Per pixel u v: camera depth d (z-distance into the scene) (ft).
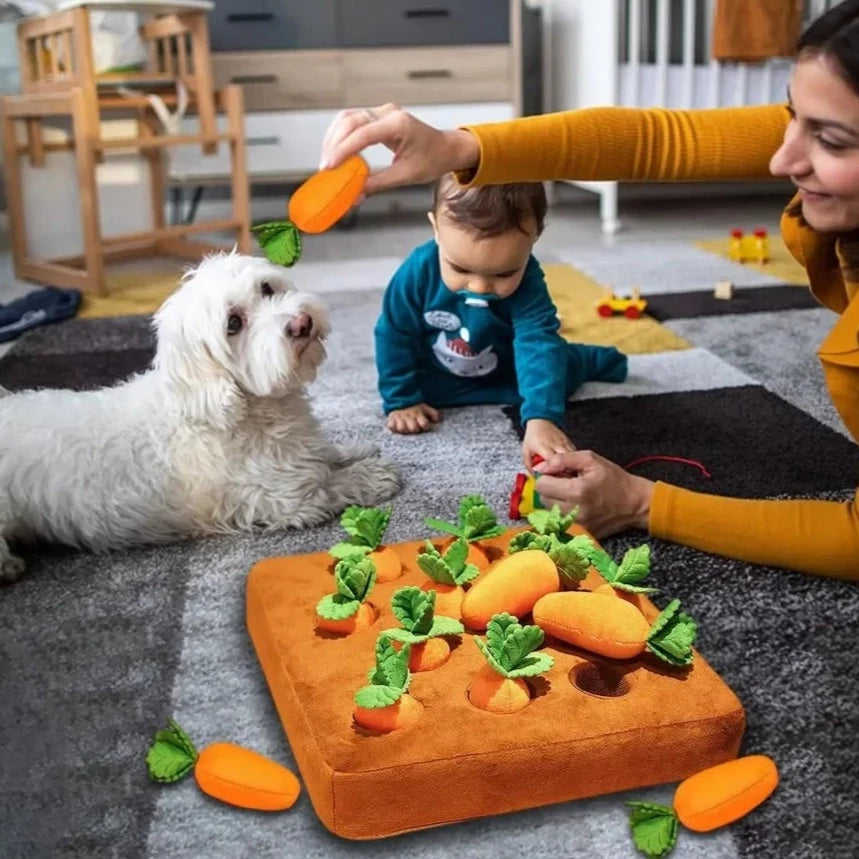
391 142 2.93
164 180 9.93
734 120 3.57
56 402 3.87
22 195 8.84
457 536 3.25
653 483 3.58
